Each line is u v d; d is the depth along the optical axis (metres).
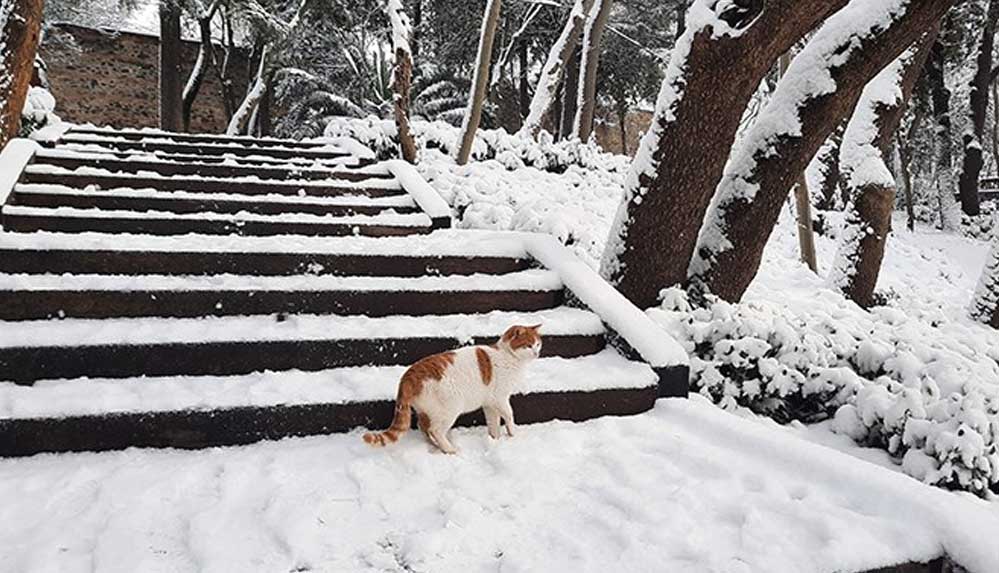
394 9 8.08
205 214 4.49
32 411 2.47
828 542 2.05
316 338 3.14
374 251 4.05
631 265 4.42
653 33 19.36
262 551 1.96
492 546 2.07
